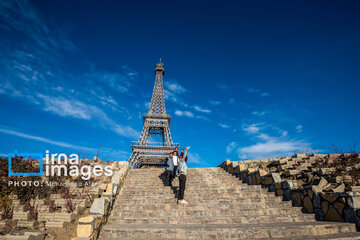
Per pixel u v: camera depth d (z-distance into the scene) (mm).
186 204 7848
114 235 5855
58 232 5910
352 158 9969
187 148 8461
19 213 6320
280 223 6477
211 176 12562
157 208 7785
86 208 7516
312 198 7496
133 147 38250
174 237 5691
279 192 9242
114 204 7934
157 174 12516
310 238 5297
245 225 6145
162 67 67250
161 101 60094
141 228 5934
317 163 10727
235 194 9055
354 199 6125
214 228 5742
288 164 12039
